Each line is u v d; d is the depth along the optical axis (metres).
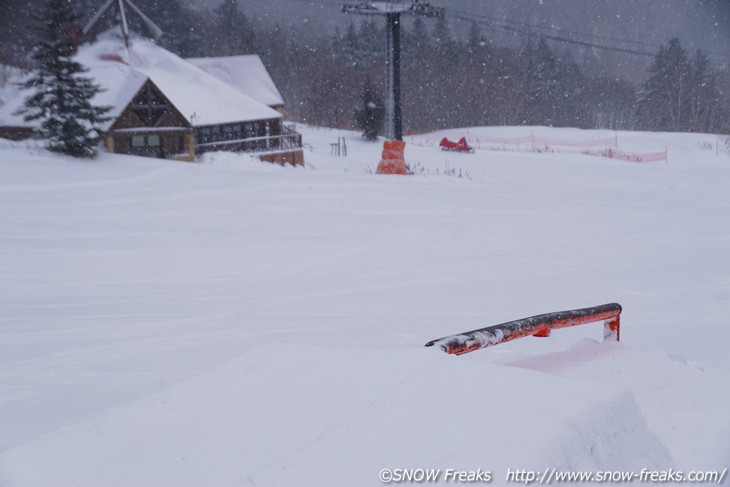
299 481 2.00
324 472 2.03
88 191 21.55
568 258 14.81
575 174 38.44
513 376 2.63
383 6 33.38
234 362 3.22
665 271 13.59
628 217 21.78
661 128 108.44
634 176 38.09
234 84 54.47
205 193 22.75
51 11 29.59
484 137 68.56
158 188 23.02
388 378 2.75
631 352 5.02
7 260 11.88
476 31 113.88
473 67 104.81
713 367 4.73
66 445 2.50
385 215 20.38
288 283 11.59
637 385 4.27
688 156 52.72
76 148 28.94
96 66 39.69
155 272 11.88
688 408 3.84
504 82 106.06
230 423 2.55
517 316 9.34
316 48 109.75
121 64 40.03
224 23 114.56
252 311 9.28
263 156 41.22
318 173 30.61
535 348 7.16
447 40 112.94
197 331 7.87
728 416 3.70
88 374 5.87
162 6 87.88
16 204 18.50
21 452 2.46
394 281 11.99
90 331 7.73
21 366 6.13
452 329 8.24
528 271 13.27
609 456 2.24
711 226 20.34
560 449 2.05
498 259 14.50
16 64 56.81
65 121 28.72
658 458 2.48
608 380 4.38
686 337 8.20
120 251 13.41
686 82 107.88
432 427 2.23
